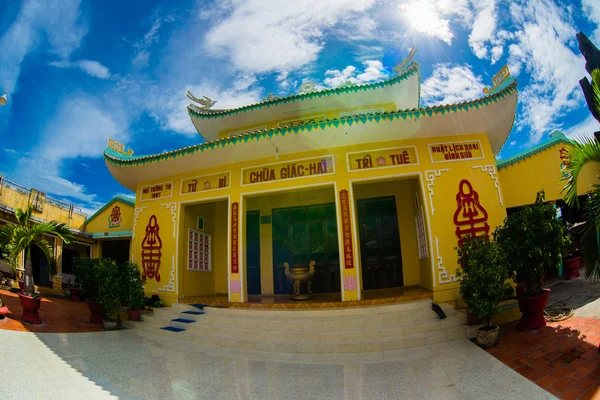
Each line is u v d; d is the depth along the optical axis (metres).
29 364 5.29
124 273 8.97
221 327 7.72
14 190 12.70
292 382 5.13
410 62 10.63
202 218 11.43
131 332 8.32
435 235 8.20
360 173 8.77
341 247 8.45
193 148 9.26
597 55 7.62
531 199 11.49
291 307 8.29
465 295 6.70
